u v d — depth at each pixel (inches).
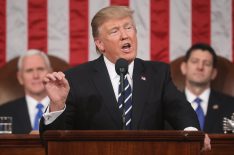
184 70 534.3
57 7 538.6
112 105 298.2
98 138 240.8
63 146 241.3
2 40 530.9
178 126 294.4
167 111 303.7
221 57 542.0
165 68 313.9
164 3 546.0
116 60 288.4
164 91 305.6
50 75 271.3
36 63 519.5
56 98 271.7
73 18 538.6
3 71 517.7
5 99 511.8
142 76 305.9
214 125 517.0
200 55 532.1
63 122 275.6
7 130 439.5
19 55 530.3
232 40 547.5
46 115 273.6
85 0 540.7
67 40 536.4
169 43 542.9
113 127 295.7
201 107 523.8
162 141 243.9
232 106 525.0
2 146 320.8
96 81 304.5
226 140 331.6
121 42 302.8
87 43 537.0
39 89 514.3
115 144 242.1
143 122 296.0
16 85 515.5
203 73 530.3
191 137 244.2
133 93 300.7
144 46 541.3
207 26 547.8
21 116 507.8
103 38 307.1
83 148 241.6
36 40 534.3
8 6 534.3
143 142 243.0
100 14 308.7
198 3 547.8
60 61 528.4
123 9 307.9
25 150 323.9
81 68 311.9
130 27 305.7
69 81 304.7
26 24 534.6
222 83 532.7
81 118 300.4
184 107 298.0
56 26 537.0
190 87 530.0
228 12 547.8
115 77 308.3
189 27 546.3
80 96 300.5
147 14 543.5
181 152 244.8
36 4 537.0
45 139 241.3
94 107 299.0
